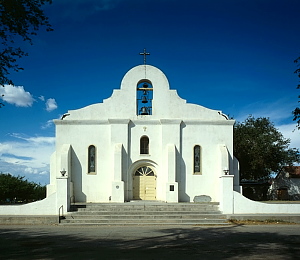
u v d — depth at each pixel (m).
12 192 44.50
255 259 12.05
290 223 21.64
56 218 21.92
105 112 29.81
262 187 49.72
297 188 45.31
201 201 28.72
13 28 13.88
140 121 29.58
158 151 29.38
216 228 19.77
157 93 30.00
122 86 30.09
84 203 26.81
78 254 12.95
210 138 29.53
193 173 29.08
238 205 23.44
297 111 15.45
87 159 29.19
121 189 28.12
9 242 15.57
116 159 28.44
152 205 24.55
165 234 17.66
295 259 12.02
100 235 17.41
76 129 29.52
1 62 13.90
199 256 12.54
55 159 29.03
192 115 29.84
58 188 23.58
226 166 28.31
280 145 44.34
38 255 12.84
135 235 17.38
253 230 18.89
